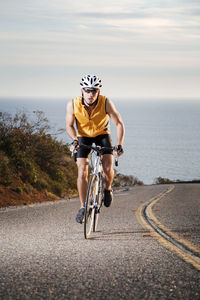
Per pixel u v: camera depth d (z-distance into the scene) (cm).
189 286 297
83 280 312
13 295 274
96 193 571
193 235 565
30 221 739
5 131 1518
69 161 1877
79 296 273
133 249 444
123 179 4416
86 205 522
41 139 1659
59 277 321
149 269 348
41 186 1464
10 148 1441
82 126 568
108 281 309
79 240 512
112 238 533
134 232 598
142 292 282
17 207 1035
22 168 1428
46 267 355
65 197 1557
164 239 523
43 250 438
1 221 739
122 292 282
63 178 1702
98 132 570
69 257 399
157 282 307
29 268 351
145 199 1452
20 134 1542
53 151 1705
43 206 1068
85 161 564
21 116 1573
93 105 553
